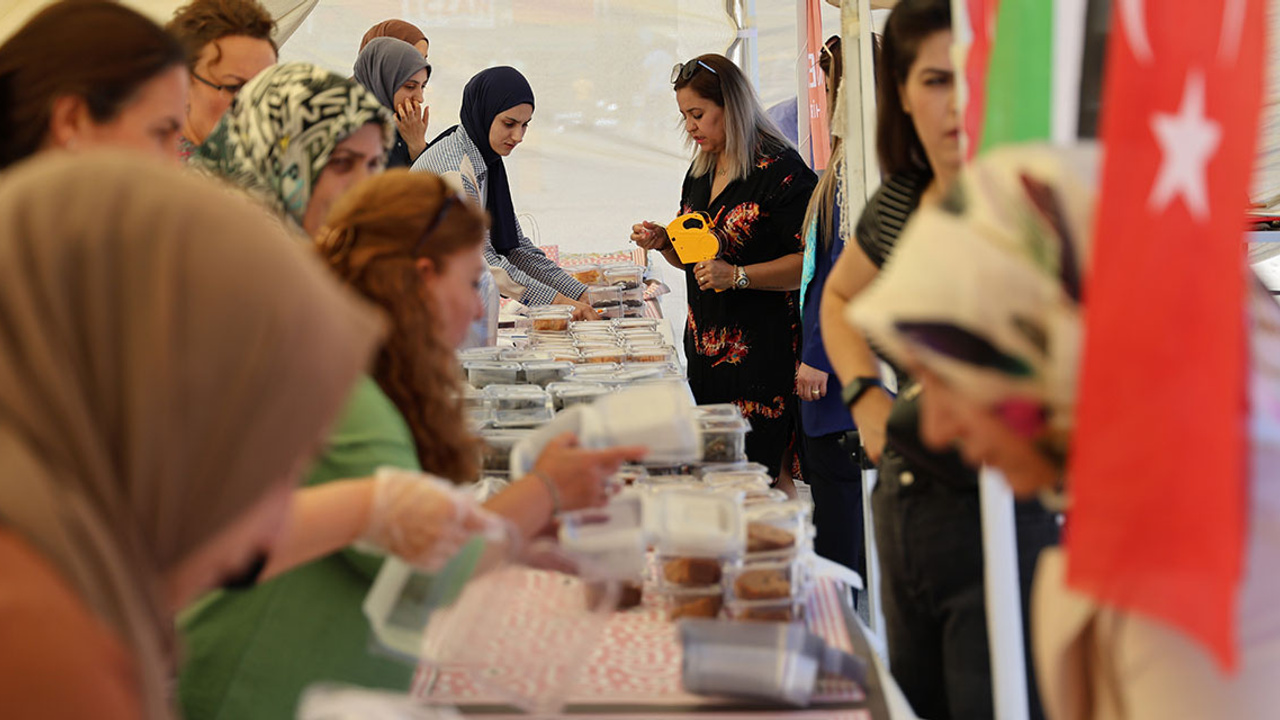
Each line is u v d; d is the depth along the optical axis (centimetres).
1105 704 94
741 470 231
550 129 826
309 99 186
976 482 171
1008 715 157
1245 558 84
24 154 158
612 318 458
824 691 157
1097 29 115
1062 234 84
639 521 179
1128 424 82
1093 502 83
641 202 830
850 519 353
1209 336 83
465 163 415
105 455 61
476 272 164
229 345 61
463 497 137
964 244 86
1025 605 171
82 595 60
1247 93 88
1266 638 84
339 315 68
